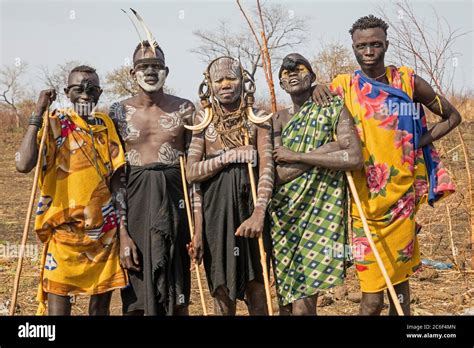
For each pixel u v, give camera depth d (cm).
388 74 555
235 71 525
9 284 819
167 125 542
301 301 536
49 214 526
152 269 525
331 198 532
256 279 532
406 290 562
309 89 544
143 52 539
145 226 532
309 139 533
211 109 535
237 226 525
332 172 532
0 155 2398
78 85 528
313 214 532
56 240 527
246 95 532
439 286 774
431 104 564
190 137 551
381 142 540
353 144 525
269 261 544
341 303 734
